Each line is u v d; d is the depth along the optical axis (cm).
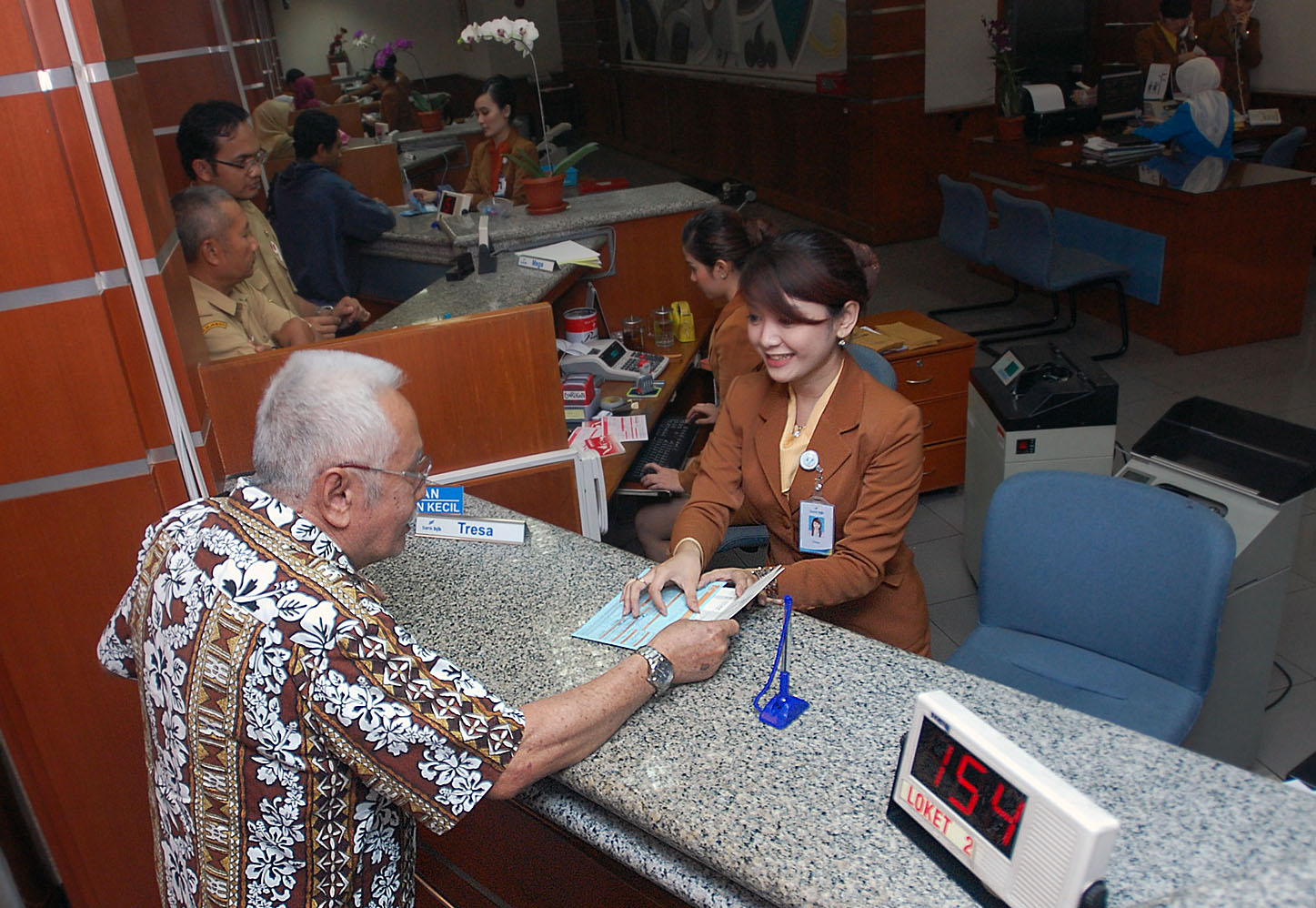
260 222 305
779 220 823
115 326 157
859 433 159
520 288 295
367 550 109
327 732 94
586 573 150
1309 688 263
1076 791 79
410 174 701
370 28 1469
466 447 204
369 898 107
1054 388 276
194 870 102
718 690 120
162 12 398
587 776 107
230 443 182
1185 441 233
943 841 91
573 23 1323
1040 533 190
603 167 1144
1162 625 177
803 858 94
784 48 816
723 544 235
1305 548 325
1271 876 78
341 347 188
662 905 122
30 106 143
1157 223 498
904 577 176
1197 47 654
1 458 158
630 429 282
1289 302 502
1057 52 802
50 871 211
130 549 169
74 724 177
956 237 553
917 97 698
